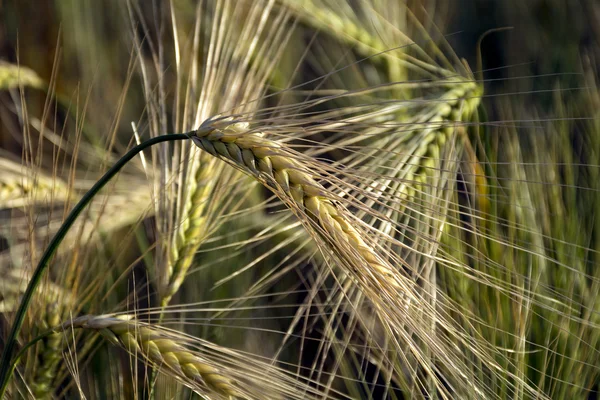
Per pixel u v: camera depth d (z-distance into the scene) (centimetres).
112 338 36
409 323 32
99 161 54
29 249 40
